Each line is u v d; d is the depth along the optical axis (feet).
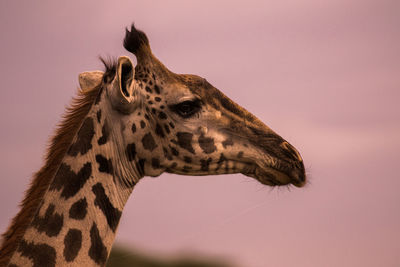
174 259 101.71
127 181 89.04
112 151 87.61
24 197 84.74
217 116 91.40
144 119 88.94
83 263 83.15
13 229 82.94
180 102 89.71
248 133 92.58
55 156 85.56
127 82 86.48
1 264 81.00
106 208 86.22
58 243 82.33
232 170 92.99
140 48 90.68
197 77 92.53
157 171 90.94
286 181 94.17
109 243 85.97
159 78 90.22
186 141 90.33
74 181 84.89
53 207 83.35
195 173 92.22
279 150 93.09
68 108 88.38
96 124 87.15
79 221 83.97
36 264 81.10
